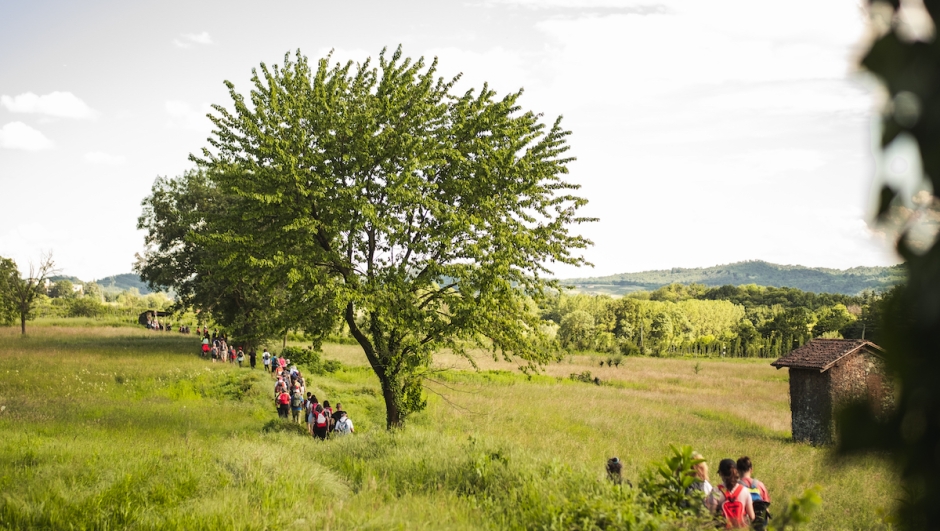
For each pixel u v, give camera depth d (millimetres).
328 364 41500
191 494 10672
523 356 19250
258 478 11312
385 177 18516
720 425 30359
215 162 18312
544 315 144750
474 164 18859
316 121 18250
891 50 1255
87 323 81938
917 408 1382
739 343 119875
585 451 18984
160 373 30984
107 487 10555
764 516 8172
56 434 16734
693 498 8273
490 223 18562
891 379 1432
